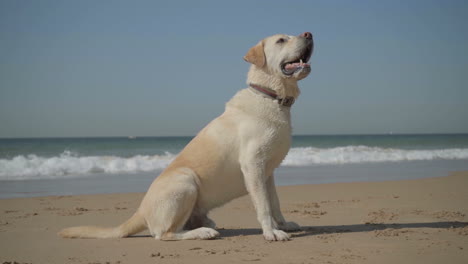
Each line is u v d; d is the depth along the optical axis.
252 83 4.68
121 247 4.29
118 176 13.46
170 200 4.50
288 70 4.45
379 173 14.46
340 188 9.88
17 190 10.29
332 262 3.51
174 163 4.83
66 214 6.71
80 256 3.94
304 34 4.52
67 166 15.05
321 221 5.77
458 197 8.30
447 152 24.28
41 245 4.45
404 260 3.53
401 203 7.51
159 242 4.50
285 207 7.25
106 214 6.73
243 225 5.67
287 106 4.62
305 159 19.41
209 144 4.67
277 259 3.65
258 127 4.48
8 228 5.51
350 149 24.05
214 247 4.19
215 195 4.77
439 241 4.26
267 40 4.67
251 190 4.50
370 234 4.69
